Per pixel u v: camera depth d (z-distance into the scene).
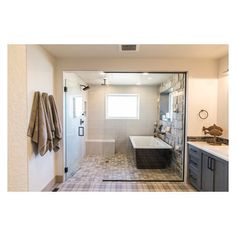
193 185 2.95
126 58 3.08
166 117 4.50
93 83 5.13
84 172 3.80
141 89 5.43
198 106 3.10
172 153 3.91
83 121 4.78
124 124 5.43
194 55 2.91
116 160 4.71
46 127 2.39
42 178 2.58
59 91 3.12
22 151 2.07
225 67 2.90
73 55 2.94
